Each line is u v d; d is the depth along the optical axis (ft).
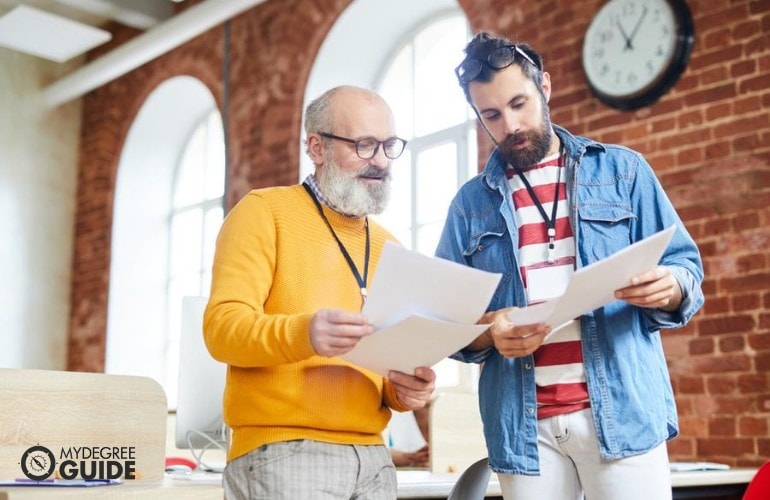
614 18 13.43
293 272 5.17
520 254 5.74
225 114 21.99
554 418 5.40
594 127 13.65
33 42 21.57
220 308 4.90
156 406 5.92
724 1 12.28
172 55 23.84
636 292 4.90
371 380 5.25
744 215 11.69
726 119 12.05
